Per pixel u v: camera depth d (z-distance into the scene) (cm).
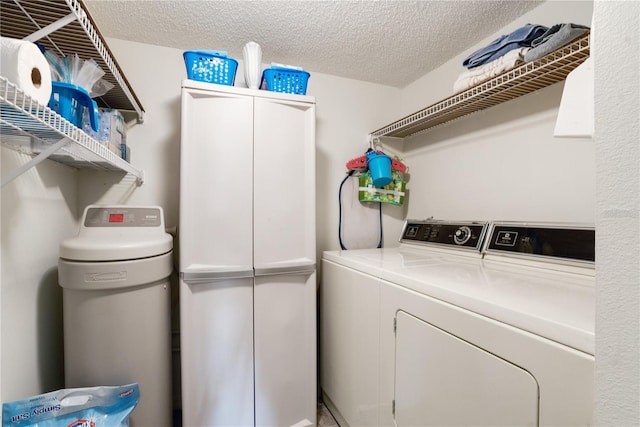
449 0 134
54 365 131
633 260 41
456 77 182
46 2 83
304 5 138
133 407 110
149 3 136
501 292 84
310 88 204
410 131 209
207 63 141
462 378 82
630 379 42
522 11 141
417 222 192
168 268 134
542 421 63
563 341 60
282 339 151
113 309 117
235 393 143
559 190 128
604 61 45
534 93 137
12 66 58
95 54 112
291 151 151
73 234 152
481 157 164
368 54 180
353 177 214
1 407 94
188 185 134
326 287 174
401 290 108
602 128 45
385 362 116
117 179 165
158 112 172
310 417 155
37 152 107
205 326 139
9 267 100
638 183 41
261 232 145
